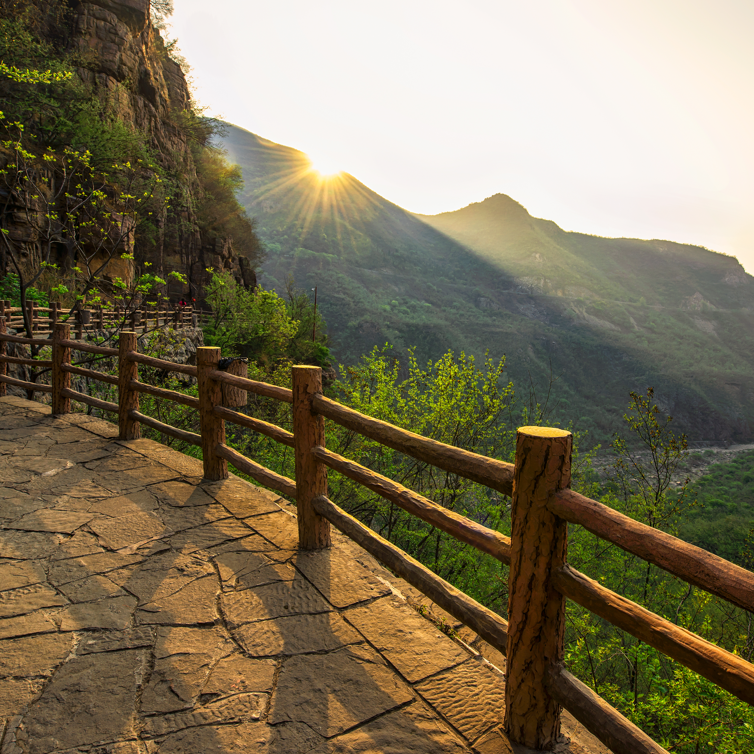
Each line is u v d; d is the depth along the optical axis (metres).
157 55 36.53
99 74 26.14
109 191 18.88
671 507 7.96
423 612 2.33
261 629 1.95
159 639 1.87
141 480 3.55
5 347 6.66
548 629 1.35
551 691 1.34
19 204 15.53
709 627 7.39
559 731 1.47
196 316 25.34
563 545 1.34
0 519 2.87
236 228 46.41
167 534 2.74
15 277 14.04
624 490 8.49
